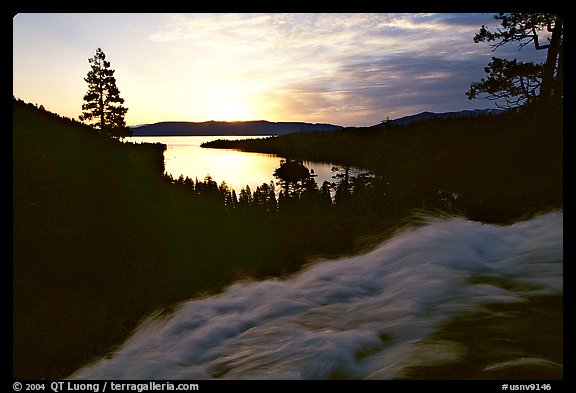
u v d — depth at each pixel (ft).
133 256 87.15
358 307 22.12
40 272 72.64
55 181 118.01
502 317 17.03
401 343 16.31
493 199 43.70
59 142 150.82
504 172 55.77
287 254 47.16
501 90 79.71
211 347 21.38
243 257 60.34
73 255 82.48
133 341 28.17
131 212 118.42
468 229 33.17
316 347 17.15
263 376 15.89
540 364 12.84
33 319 56.75
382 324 18.69
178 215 120.26
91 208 110.93
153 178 170.40
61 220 97.76
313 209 79.20
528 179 47.93
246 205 123.03
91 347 41.34
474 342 14.98
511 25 74.38
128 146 213.66
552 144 57.11
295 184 134.21
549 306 17.71
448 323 17.24
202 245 91.61
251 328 22.88
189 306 29.99
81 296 66.23
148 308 46.62
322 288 26.66
